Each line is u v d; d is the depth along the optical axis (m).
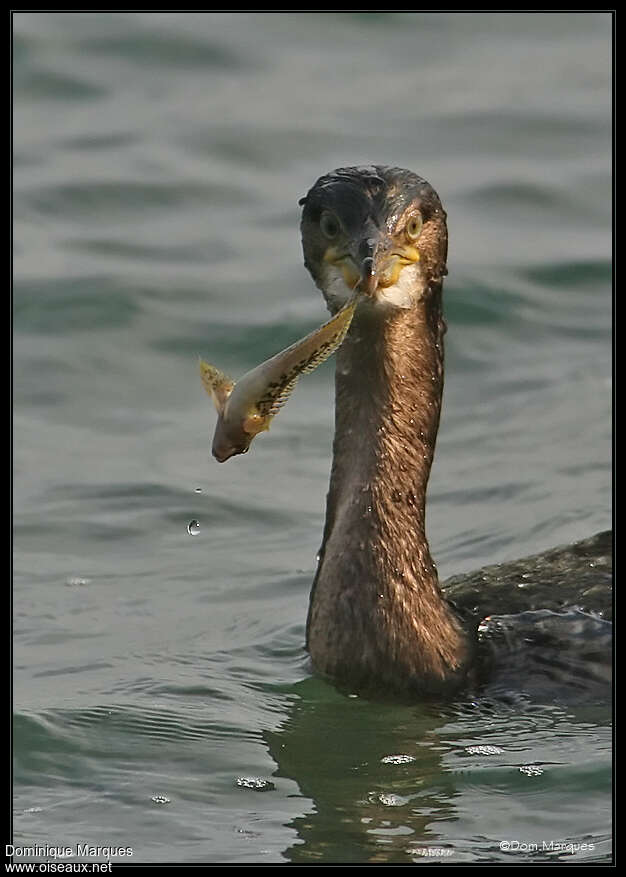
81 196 20.81
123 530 14.87
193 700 11.74
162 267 19.39
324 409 16.97
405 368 11.54
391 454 11.55
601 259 19.42
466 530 14.67
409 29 24.61
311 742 11.05
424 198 11.42
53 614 13.41
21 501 15.30
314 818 10.10
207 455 16.17
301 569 14.17
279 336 18.00
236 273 19.30
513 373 17.48
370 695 11.51
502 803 10.19
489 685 11.45
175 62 23.80
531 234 19.98
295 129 22.17
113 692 11.91
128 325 18.28
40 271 19.20
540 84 23.16
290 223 20.33
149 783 10.57
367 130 22.16
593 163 21.41
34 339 18.09
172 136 22.17
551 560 12.57
